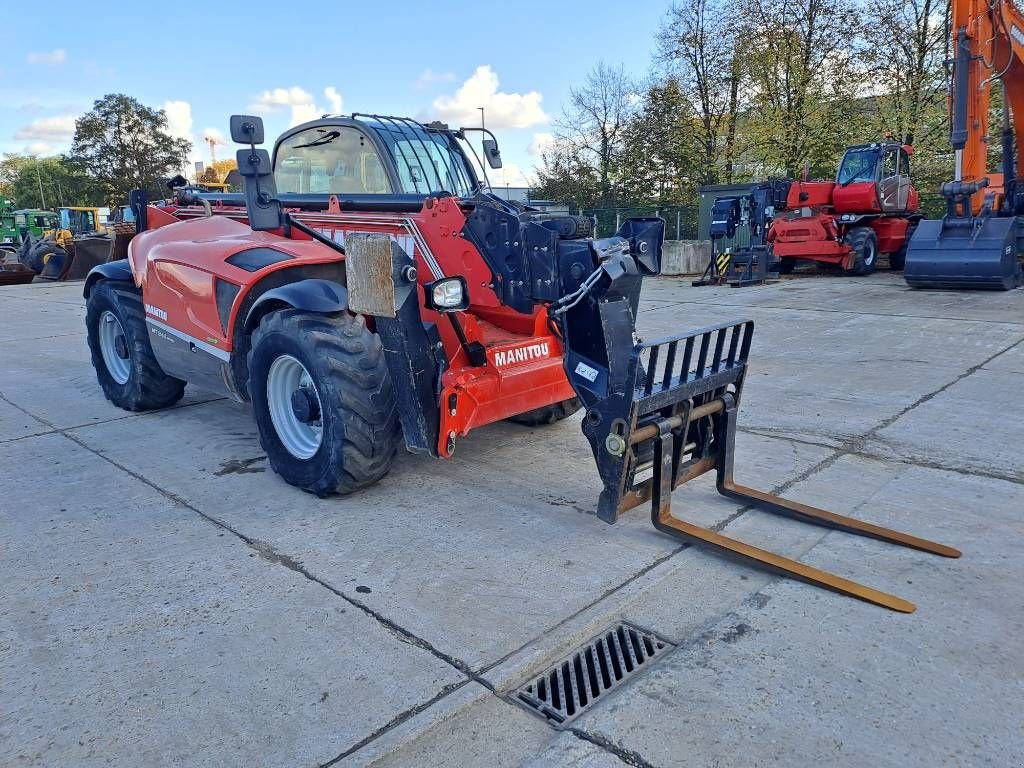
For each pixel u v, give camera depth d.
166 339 4.70
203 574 2.98
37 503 3.71
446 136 4.66
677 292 12.30
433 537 3.29
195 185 6.15
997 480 3.78
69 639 2.55
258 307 3.81
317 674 2.35
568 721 2.15
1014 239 10.38
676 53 23.22
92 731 2.11
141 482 3.99
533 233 3.43
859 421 4.76
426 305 3.38
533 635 2.54
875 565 2.99
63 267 18.00
